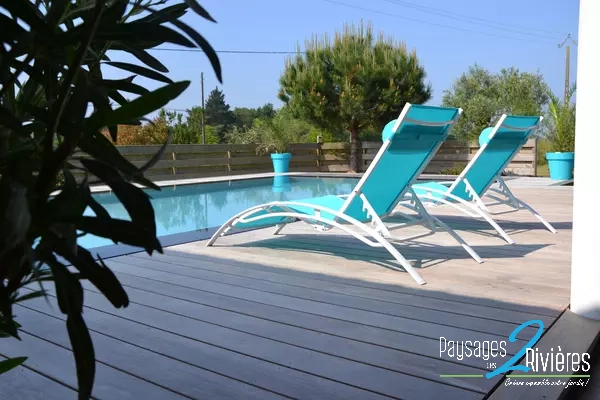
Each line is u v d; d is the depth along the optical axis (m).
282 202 3.53
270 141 12.88
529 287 2.76
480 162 4.18
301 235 4.49
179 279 3.04
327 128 13.48
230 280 3.01
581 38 2.12
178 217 7.25
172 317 2.37
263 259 3.55
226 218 7.13
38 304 2.55
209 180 10.52
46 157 0.48
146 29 0.52
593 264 2.22
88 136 0.51
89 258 0.55
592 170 2.18
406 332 2.15
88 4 0.58
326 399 1.61
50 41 0.49
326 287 2.84
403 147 3.20
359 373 1.78
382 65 12.66
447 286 2.81
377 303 2.54
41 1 0.60
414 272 2.93
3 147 0.52
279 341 2.07
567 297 2.57
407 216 3.69
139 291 2.79
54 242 0.49
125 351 1.99
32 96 0.64
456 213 5.59
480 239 4.17
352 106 12.59
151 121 0.59
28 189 0.46
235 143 13.39
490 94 18.48
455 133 13.91
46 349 2.01
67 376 1.79
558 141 9.67
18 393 1.67
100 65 0.73
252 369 1.83
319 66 12.92
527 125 4.29
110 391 1.68
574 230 2.27
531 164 10.96
